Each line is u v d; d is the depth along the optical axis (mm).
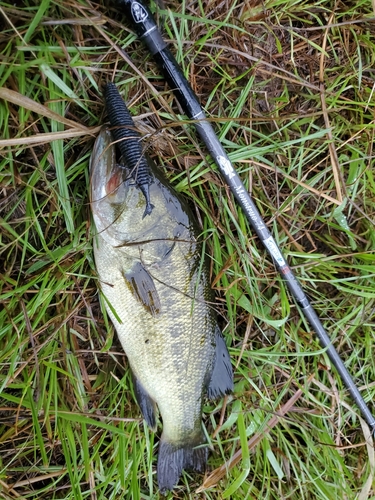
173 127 505
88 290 507
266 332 559
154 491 543
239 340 548
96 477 520
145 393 507
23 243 467
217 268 521
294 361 563
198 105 479
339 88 553
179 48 487
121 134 434
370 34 547
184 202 481
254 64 511
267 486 535
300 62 545
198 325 495
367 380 576
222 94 512
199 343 499
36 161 455
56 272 481
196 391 510
